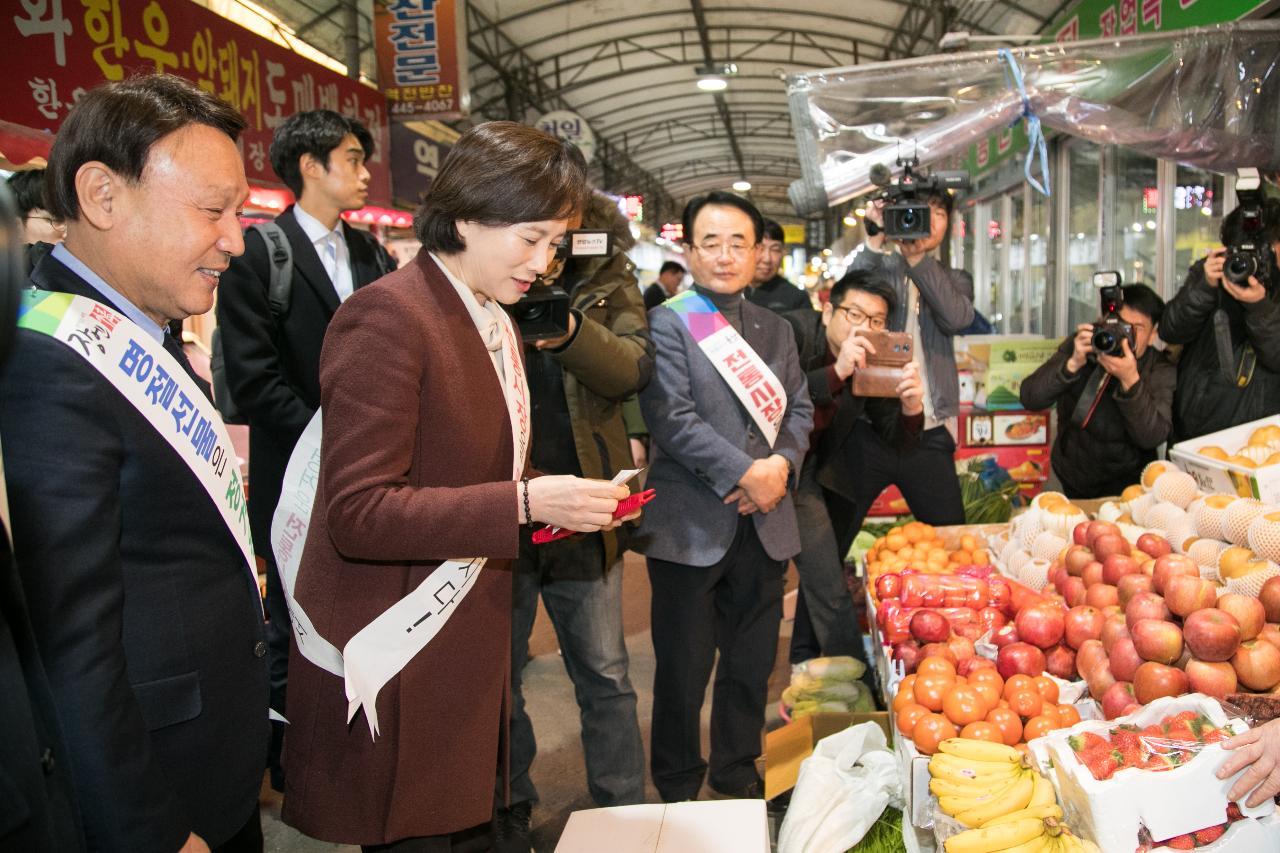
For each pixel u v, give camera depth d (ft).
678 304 7.97
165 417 3.98
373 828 4.70
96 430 3.63
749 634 8.24
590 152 39.27
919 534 9.78
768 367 7.88
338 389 4.43
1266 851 4.71
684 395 7.71
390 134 23.58
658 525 7.84
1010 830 4.89
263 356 8.13
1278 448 8.24
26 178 7.62
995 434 13.64
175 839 3.67
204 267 4.06
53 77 12.81
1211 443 8.71
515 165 4.47
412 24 22.77
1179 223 18.07
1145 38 10.42
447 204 4.57
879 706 9.82
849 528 10.86
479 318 4.86
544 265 4.75
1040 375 11.34
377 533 4.30
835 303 9.60
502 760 5.30
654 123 56.80
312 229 9.00
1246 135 10.62
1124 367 9.91
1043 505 8.98
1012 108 11.12
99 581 3.51
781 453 7.97
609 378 6.98
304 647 4.77
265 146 17.90
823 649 10.48
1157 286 18.60
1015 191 29.37
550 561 7.73
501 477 4.97
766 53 41.93
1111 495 11.39
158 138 3.82
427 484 4.64
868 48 38.88
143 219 3.87
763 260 13.47
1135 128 10.89
